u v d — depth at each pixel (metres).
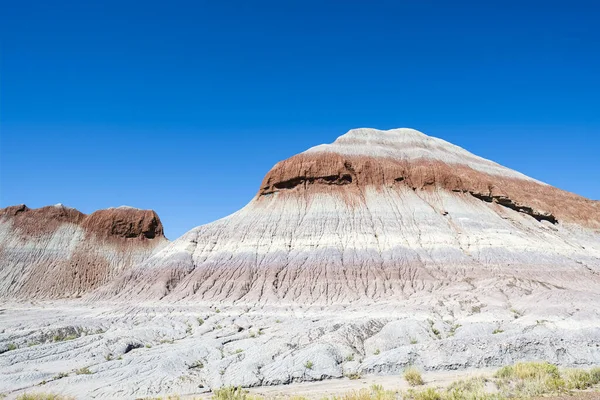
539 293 70.69
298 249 113.56
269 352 44.50
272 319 76.75
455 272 101.31
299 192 130.38
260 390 35.09
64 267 161.25
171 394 35.19
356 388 33.56
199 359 46.53
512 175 154.12
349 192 127.81
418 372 35.28
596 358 39.56
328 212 122.44
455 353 39.88
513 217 130.50
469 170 140.38
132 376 39.97
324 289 99.19
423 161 137.75
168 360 44.25
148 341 60.84
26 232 169.38
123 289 115.44
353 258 107.56
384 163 135.25
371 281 100.00
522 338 41.25
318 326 54.69
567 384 27.52
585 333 45.09
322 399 28.25
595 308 59.84
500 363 38.59
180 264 116.62
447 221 120.31
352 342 47.09
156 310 93.62
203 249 121.94
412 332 49.41
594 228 142.38
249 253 115.06
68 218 179.62
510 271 100.94
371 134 151.25
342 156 136.75
